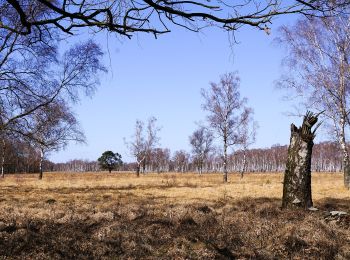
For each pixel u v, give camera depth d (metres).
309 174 13.52
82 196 20.25
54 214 11.55
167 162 140.25
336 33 25.45
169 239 9.05
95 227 10.02
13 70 20.44
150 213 12.05
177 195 20.53
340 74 26.20
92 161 174.88
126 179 45.28
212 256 8.12
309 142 13.52
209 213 12.24
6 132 21.41
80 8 2.85
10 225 9.34
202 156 85.19
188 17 2.77
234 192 22.25
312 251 8.43
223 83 42.28
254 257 8.18
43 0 2.63
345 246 8.81
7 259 7.48
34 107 21.64
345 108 26.38
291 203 13.31
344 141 26.44
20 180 42.38
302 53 26.94
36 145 23.22
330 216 11.38
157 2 2.80
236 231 9.79
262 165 149.25
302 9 2.61
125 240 8.86
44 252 7.93
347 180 26.19
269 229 9.78
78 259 7.85
